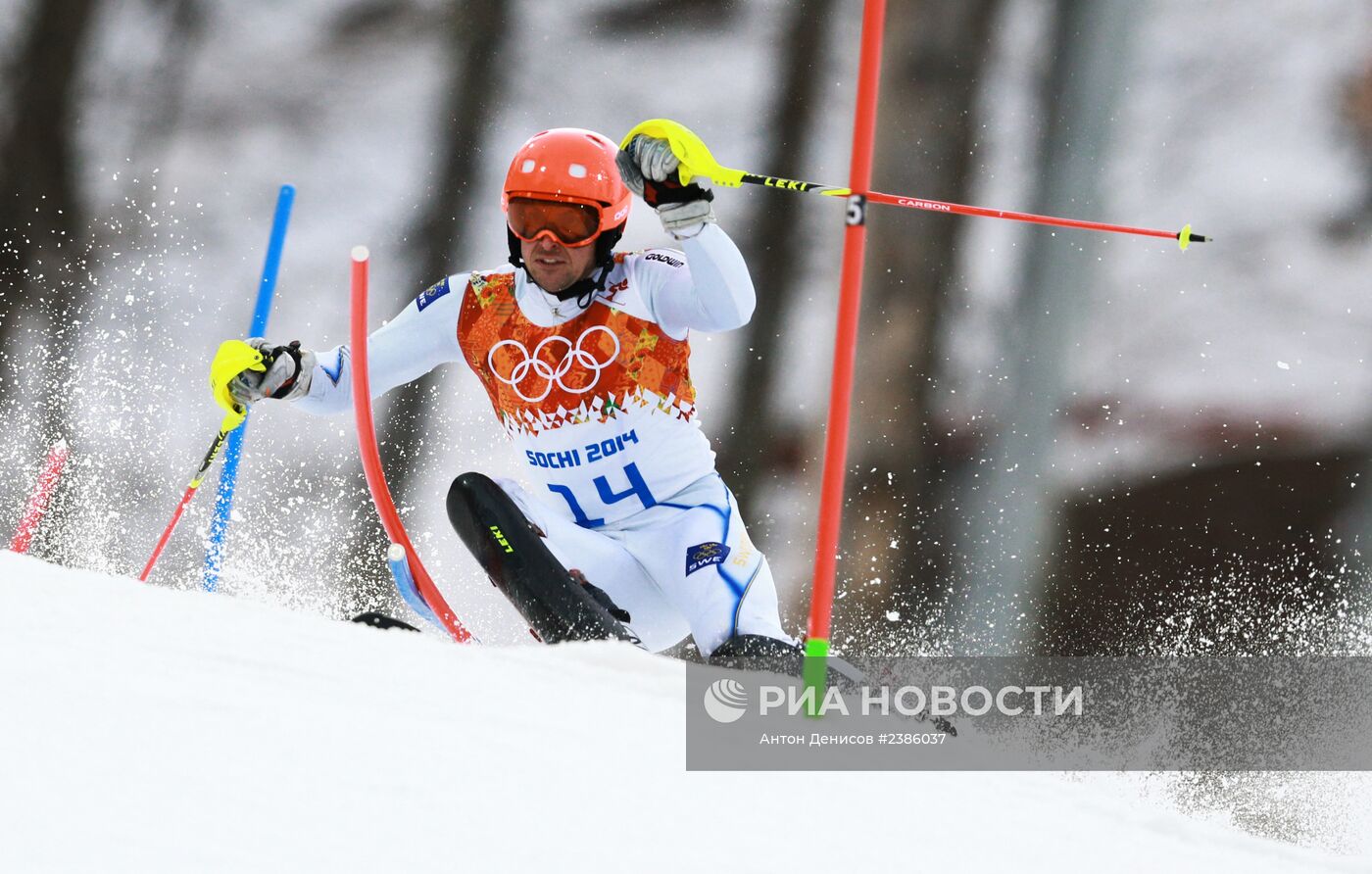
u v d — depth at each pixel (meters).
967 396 37.56
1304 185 52.84
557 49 56.16
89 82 56.12
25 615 8.51
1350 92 53.53
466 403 46.16
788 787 7.63
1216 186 53.03
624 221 14.81
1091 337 49.91
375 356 15.60
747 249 49.47
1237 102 53.97
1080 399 49.25
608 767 7.25
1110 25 37.72
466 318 15.41
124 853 5.10
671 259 15.02
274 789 5.98
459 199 55.34
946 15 37.09
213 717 6.80
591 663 10.23
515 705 8.29
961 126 37.25
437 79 57.25
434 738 7.13
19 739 6.09
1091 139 37.66
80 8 55.47
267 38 57.75
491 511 14.41
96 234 54.53
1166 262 51.62
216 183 56.19
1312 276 51.75
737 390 46.91
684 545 15.31
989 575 35.97
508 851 5.67
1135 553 46.91
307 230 55.44
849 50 52.09
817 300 48.22
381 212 56.00
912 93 37.16
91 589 9.87
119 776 5.85
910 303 36.81
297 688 7.69
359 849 5.45
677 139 13.27
